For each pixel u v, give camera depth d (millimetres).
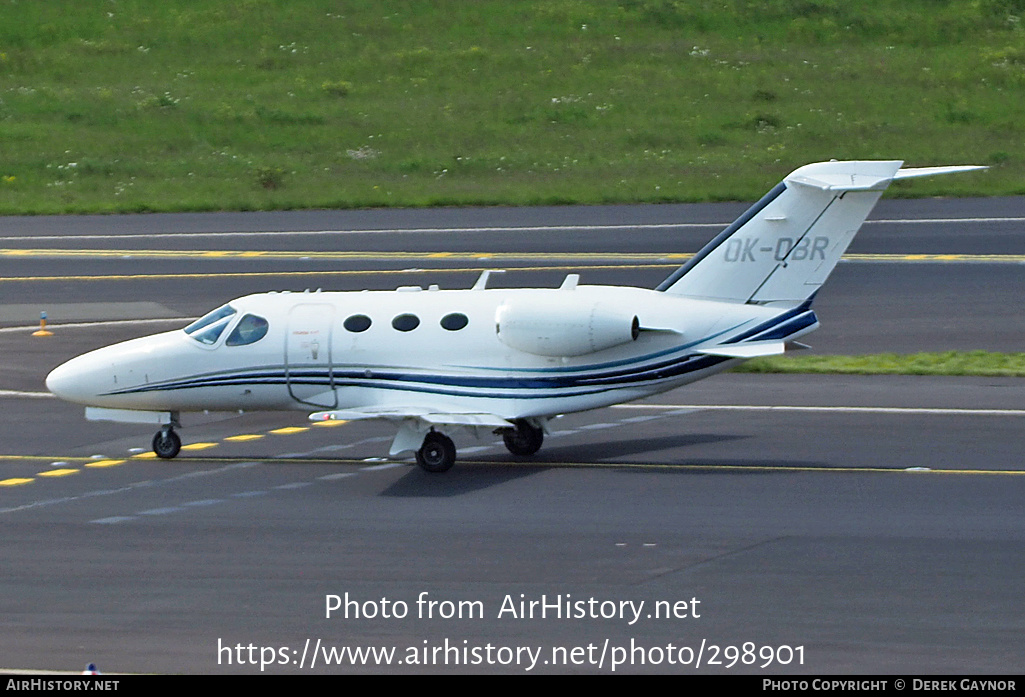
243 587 52375
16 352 107688
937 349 102688
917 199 171125
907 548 55688
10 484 70750
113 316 120625
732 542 57000
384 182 194000
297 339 73562
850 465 70812
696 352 70000
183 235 163500
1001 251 138750
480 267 138125
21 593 52125
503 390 71000
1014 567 52906
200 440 81625
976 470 69125
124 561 56281
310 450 78250
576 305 69562
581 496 65625
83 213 180250
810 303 70875
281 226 168125
